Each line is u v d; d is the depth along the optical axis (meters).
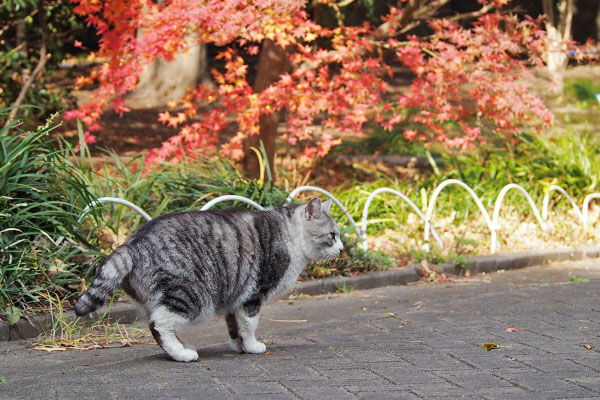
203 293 5.16
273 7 9.80
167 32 9.74
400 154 17.20
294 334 6.26
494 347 5.63
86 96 19.16
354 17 19.56
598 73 27.02
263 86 12.85
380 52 11.97
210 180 9.32
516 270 10.44
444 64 11.23
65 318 6.27
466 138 12.32
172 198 8.93
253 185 9.20
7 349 5.80
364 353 5.49
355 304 7.87
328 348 5.68
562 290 8.42
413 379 4.77
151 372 4.86
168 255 5.05
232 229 5.36
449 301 7.77
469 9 25.36
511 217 12.41
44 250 6.64
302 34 9.95
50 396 4.29
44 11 14.39
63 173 7.60
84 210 7.03
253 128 11.01
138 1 10.11
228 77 11.12
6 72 14.59
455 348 5.64
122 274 4.91
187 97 11.28
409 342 5.86
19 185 6.68
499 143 16.61
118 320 6.63
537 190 13.34
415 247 10.45
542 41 11.72
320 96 11.39
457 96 11.95
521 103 11.48
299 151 16.38
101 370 4.93
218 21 9.48
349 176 15.27
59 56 15.24
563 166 13.89
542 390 4.55
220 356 5.47
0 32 15.99
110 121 18.00
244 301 5.46
